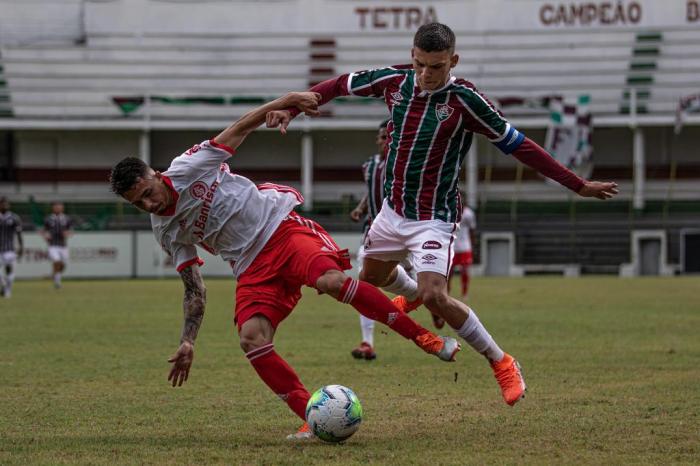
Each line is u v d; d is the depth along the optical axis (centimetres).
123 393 1766
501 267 7756
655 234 7556
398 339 2722
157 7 9112
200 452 1244
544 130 8706
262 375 1334
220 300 4409
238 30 9062
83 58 8919
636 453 1221
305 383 1872
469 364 2156
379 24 8988
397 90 1459
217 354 2359
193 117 8481
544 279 6719
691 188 8656
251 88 8662
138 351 2441
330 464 1159
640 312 3631
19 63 8669
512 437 1330
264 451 1246
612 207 7862
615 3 8825
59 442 1316
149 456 1221
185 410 1581
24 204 7988
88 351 2441
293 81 8844
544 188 8631
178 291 5200
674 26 8675
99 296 4762
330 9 9006
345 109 8481
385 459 1187
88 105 8362
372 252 1536
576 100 8094
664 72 8412
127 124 8294
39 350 2462
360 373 2012
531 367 2088
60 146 8756
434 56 1360
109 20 9088
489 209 7906
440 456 1204
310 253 1327
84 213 7906
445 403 1631
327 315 3584
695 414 1504
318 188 8944
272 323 1348
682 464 1159
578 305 4009
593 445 1273
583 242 7675
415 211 1469
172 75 8625
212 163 1335
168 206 1327
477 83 8750
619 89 8538
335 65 8856
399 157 1467
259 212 1359
